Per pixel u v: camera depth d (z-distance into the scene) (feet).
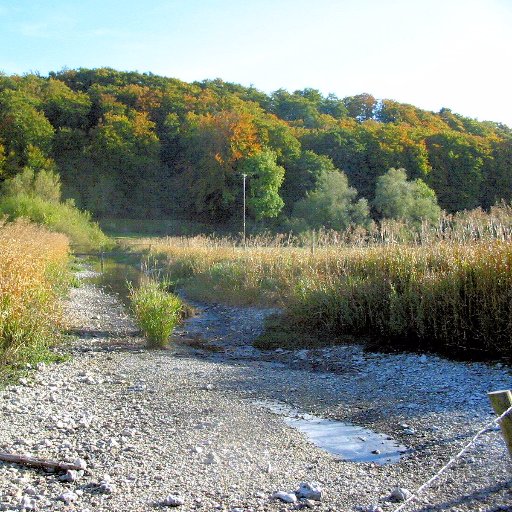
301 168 222.89
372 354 31.96
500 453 16.07
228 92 320.91
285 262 54.29
